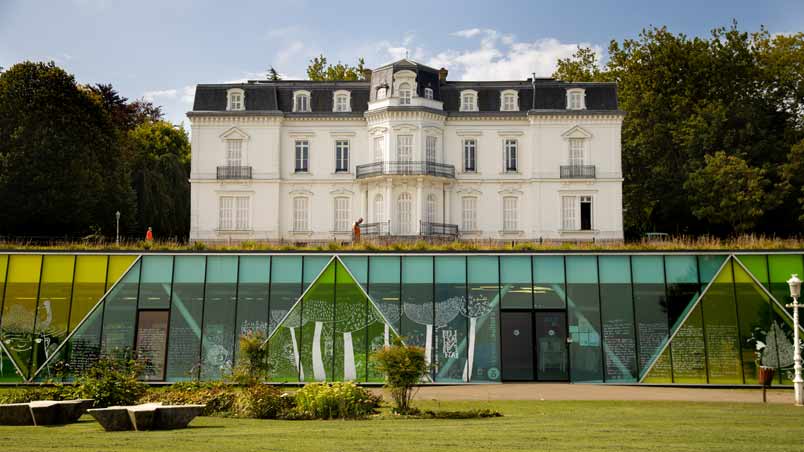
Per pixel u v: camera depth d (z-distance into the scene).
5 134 47.88
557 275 31.19
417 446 13.95
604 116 50.59
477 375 30.50
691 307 30.30
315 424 17.97
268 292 31.33
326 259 31.67
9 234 47.62
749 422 18.05
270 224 50.91
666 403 23.83
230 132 51.28
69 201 48.16
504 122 51.59
